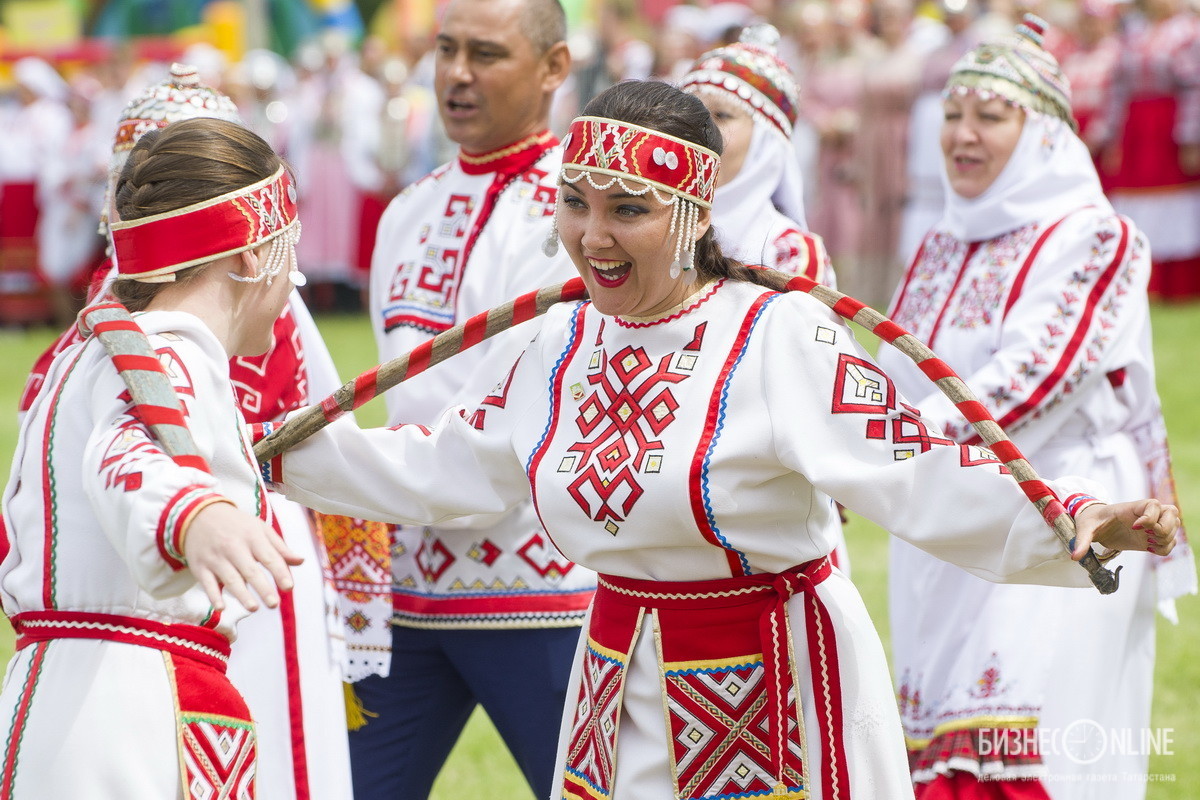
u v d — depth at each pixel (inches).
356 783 440.1
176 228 310.7
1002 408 451.2
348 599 419.5
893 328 314.8
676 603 321.4
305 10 2436.0
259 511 315.3
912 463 305.9
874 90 1446.9
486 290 438.0
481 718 624.1
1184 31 1392.7
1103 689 450.6
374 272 468.8
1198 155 1412.4
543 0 446.6
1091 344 455.2
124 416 288.5
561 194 317.7
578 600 427.8
